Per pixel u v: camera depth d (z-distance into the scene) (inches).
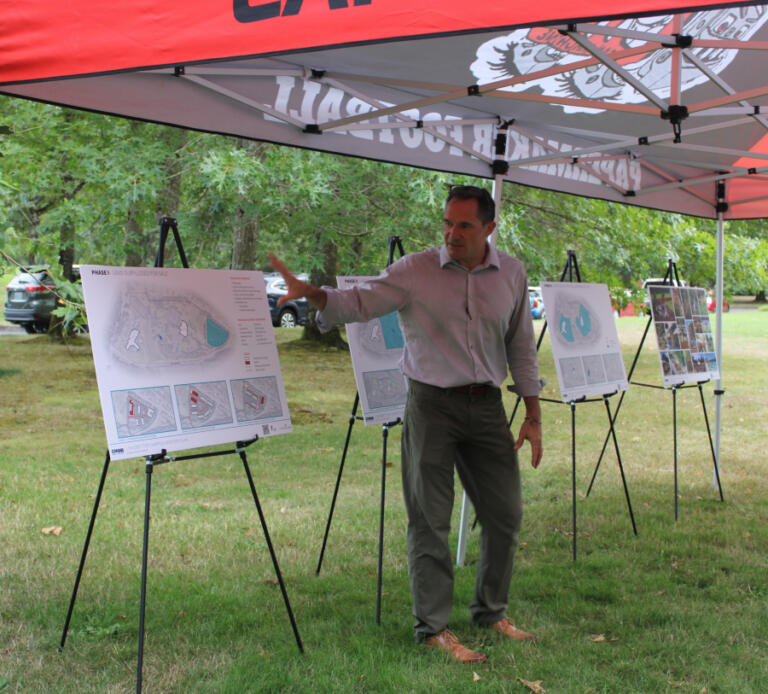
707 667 125.5
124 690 116.0
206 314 130.9
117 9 92.0
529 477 258.8
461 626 139.9
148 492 117.6
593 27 111.8
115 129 359.9
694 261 537.0
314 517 207.3
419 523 130.4
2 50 96.9
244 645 131.8
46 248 244.7
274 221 467.8
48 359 513.3
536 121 192.9
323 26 83.4
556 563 175.9
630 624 142.8
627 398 442.6
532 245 464.8
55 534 187.8
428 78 158.4
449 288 125.5
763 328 866.1
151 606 146.6
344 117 165.0
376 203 449.7
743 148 213.6
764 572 169.9
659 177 234.4
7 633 134.3
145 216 415.2
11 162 331.3
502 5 78.3
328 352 582.9
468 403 127.7
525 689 117.4
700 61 140.5
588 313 204.8
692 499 233.6
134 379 119.5
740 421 369.7
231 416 128.7
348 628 139.1
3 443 292.8
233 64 138.9
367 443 309.9
